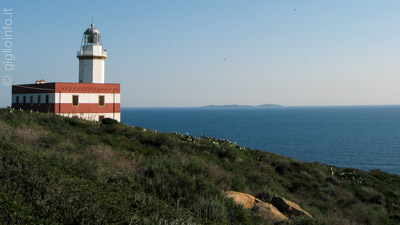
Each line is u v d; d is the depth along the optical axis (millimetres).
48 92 48875
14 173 9273
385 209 20688
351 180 27797
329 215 15070
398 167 70625
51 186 8711
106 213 8008
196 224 8852
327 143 110125
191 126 182750
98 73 57062
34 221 6941
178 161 16500
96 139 24391
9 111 32750
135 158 18938
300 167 28672
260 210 12672
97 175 11852
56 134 23312
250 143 107125
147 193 11266
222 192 12672
